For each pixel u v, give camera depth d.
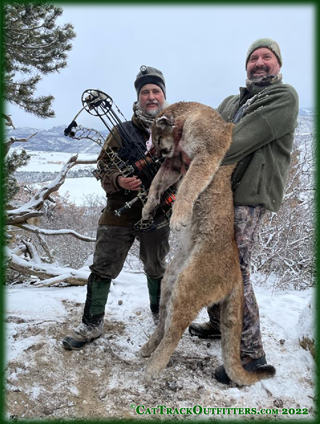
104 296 3.21
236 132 2.77
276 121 2.70
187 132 2.99
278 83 3.05
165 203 3.33
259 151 2.82
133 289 4.72
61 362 2.91
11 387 2.53
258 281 5.59
